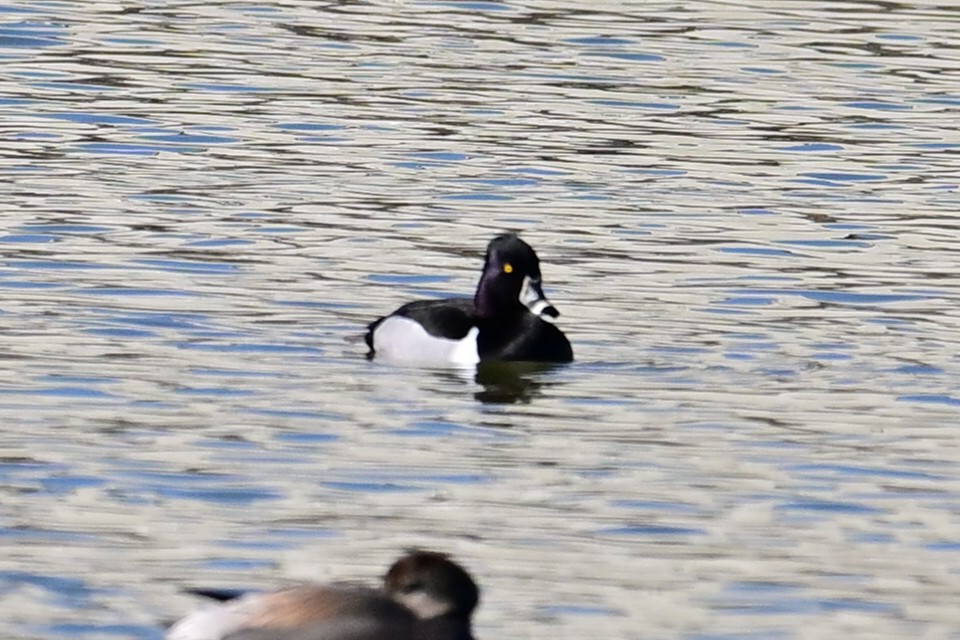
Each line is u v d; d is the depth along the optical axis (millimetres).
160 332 17922
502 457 14992
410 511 13766
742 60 30531
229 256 20469
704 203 23156
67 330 17828
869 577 12781
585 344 18156
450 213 22438
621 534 13438
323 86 28312
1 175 23281
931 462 15086
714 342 18234
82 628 11539
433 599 10992
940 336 18531
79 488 13938
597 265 20625
